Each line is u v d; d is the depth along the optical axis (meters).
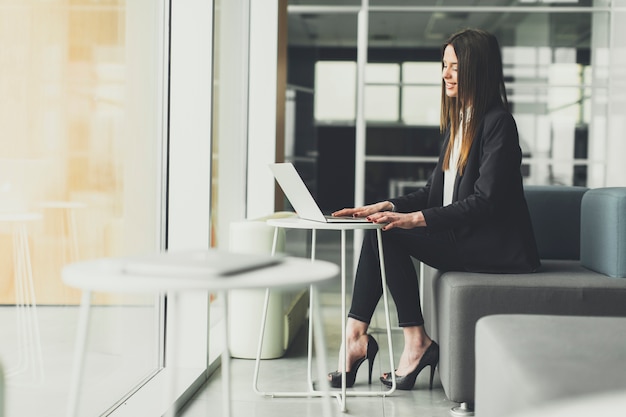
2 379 0.97
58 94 1.92
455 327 2.50
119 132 2.45
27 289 1.77
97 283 1.17
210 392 2.82
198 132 3.03
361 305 2.90
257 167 4.64
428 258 2.79
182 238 3.03
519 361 1.28
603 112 5.46
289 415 2.53
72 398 1.38
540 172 5.59
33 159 1.77
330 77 7.54
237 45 4.52
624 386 1.13
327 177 9.36
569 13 5.43
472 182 2.73
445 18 5.37
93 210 2.22
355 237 4.96
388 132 7.08
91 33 2.15
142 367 2.76
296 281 1.21
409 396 2.78
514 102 5.59
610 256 2.61
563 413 0.76
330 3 5.29
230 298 3.43
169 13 3.01
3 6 1.59
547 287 2.48
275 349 3.41
